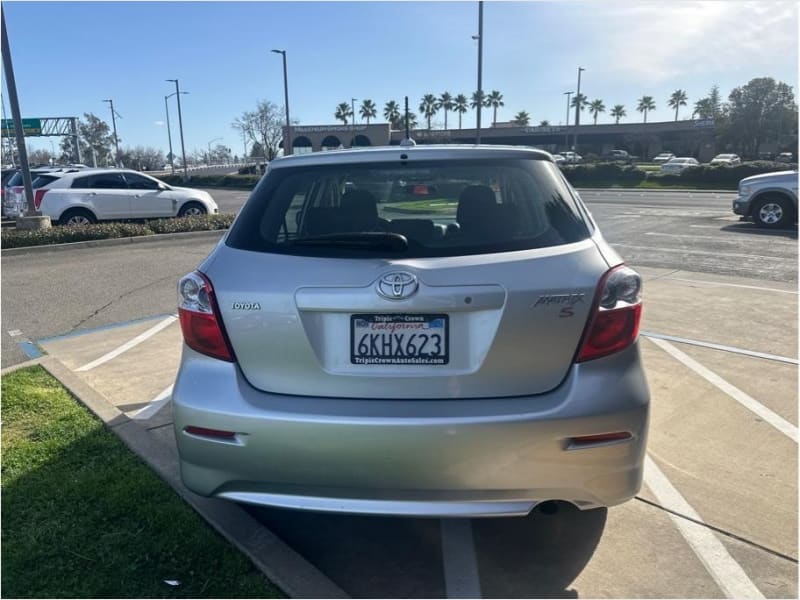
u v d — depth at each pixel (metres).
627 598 2.46
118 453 3.53
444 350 2.34
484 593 2.52
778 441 3.71
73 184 15.14
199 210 16.95
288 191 2.73
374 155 2.76
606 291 2.37
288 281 2.40
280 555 2.67
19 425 3.89
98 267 10.12
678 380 4.69
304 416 2.32
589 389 2.33
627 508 3.05
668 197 26.25
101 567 2.58
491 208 2.55
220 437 2.42
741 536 2.82
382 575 2.64
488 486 2.31
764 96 74.06
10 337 6.17
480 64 25.91
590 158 68.38
